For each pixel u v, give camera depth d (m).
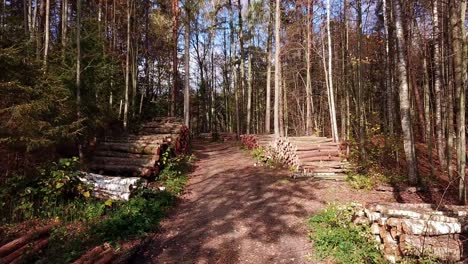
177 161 12.65
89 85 12.52
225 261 5.89
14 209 6.60
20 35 9.95
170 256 6.07
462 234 5.33
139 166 10.88
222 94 43.19
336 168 11.58
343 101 19.00
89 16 18.62
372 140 15.47
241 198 9.27
